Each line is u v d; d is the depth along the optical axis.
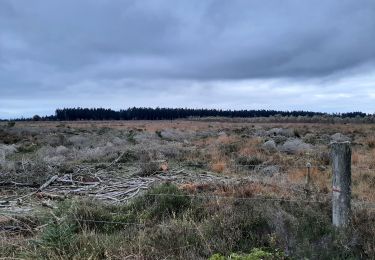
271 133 30.94
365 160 13.91
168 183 8.12
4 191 9.96
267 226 5.39
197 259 4.77
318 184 9.10
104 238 5.49
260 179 9.36
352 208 5.85
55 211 6.72
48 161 13.47
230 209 5.98
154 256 4.92
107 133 33.22
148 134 29.31
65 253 4.95
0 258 4.91
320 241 4.79
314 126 52.84
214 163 13.09
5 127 36.16
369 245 4.74
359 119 82.88
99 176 11.65
